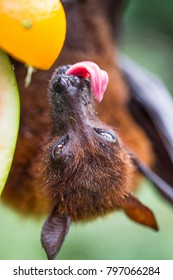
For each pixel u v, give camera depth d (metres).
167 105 0.64
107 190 0.46
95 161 0.46
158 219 0.82
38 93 0.52
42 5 0.37
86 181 0.46
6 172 0.39
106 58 0.59
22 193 0.53
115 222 0.83
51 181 0.46
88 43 0.57
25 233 0.80
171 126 0.63
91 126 0.46
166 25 1.33
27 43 0.37
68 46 0.56
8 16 0.37
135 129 0.60
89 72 0.41
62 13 0.38
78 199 0.46
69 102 0.45
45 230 0.45
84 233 0.82
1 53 0.40
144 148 0.59
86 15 0.58
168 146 0.62
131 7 1.29
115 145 0.46
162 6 1.33
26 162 0.52
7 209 0.54
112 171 0.46
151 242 0.82
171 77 1.10
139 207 0.47
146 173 0.55
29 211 0.53
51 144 0.46
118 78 0.60
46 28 0.37
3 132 0.40
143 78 0.65
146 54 1.12
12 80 0.40
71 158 0.46
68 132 0.46
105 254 0.81
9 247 0.79
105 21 0.62
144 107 0.62
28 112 0.52
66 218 0.45
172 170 0.62
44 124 0.52
